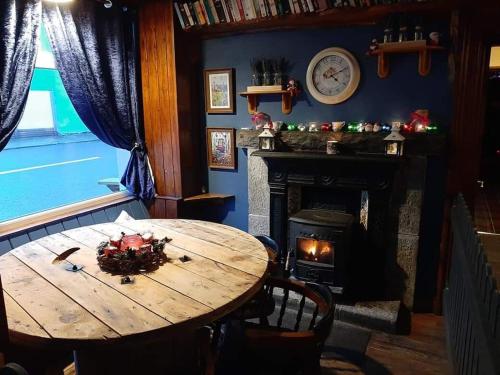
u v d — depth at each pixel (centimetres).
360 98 298
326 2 271
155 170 359
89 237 233
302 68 313
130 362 177
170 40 325
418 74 277
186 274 180
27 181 465
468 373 167
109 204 330
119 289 166
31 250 211
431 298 299
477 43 257
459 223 235
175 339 184
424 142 272
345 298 300
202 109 362
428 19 270
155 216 363
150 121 351
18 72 249
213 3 304
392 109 290
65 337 133
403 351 252
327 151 299
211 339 199
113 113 327
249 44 329
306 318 283
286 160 315
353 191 310
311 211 318
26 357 191
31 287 168
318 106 312
